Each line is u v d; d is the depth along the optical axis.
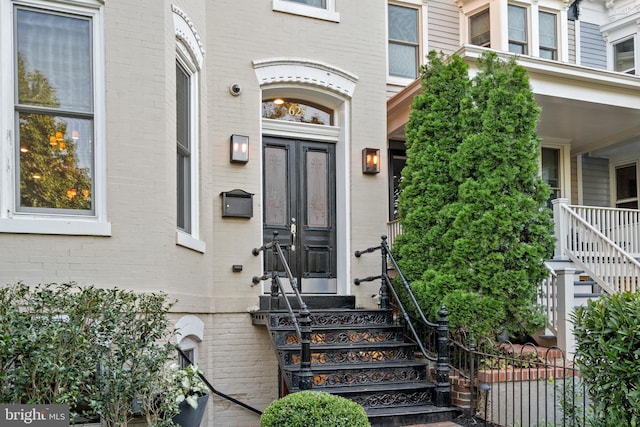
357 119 8.80
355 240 8.63
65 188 5.43
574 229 9.80
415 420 6.23
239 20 8.12
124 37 5.71
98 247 5.38
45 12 5.45
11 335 4.10
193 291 6.71
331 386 6.52
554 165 12.37
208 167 7.63
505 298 7.07
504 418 6.38
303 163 8.80
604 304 4.57
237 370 7.56
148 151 5.73
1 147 5.13
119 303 4.83
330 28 8.73
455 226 7.29
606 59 13.41
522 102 7.40
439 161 7.77
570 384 6.16
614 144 12.21
